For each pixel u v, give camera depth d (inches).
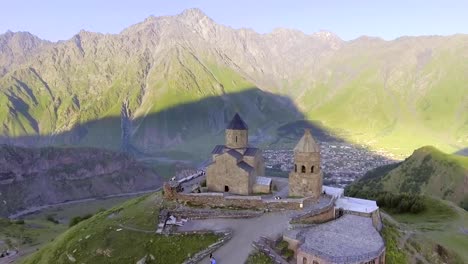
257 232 2449.6
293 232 2397.9
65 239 2741.1
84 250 2479.1
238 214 2684.5
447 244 3176.7
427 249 2881.4
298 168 2989.7
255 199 2797.7
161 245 2384.4
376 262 2064.5
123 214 2886.3
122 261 2306.8
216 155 3289.9
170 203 2940.5
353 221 2635.3
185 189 3206.2
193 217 2711.6
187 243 2375.7
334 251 2094.0
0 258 3348.9
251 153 3282.5
